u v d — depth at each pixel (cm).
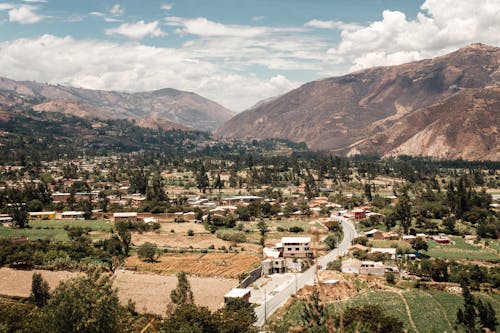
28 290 14612
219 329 10775
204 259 18400
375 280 15975
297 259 18900
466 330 11975
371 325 10475
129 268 17138
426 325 12144
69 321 8394
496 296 14475
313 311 8456
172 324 10744
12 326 11294
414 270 16625
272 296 14462
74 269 16525
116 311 8875
